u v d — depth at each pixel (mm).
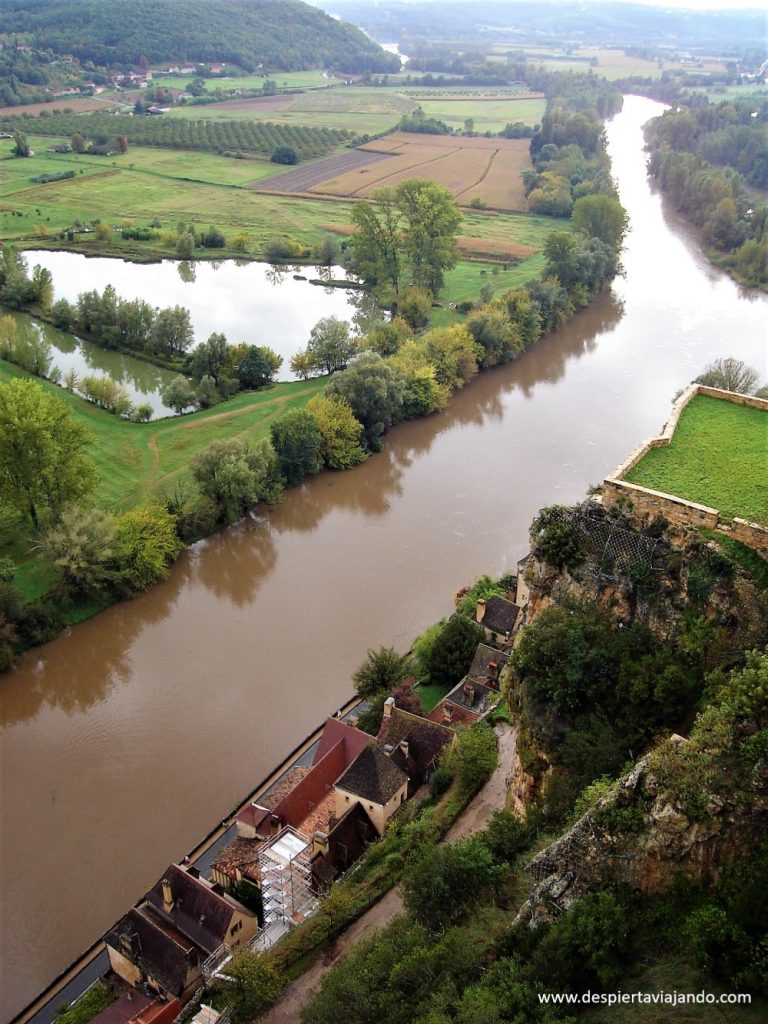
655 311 180500
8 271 182375
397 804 65750
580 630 52406
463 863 49906
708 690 45719
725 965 35562
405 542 106875
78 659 90500
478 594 89125
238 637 92062
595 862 40750
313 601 96875
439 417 139625
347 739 70438
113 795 74062
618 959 38562
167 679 86750
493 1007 38406
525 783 54750
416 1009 42312
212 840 69312
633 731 48938
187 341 159250
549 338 169000
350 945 55094
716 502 51625
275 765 76312
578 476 120312
